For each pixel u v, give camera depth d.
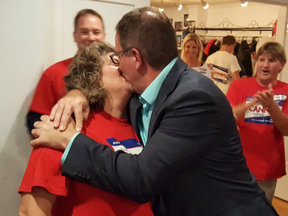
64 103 0.88
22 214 0.77
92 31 1.57
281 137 1.96
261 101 1.73
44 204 0.77
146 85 0.93
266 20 3.97
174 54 0.92
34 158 0.81
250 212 0.94
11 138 1.54
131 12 0.90
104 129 0.95
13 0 1.43
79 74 0.99
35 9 1.50
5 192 1.58
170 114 0.83
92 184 0.78
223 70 3.37
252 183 0.99
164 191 0.94
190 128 0.81
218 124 0.84
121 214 0.85
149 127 0.93
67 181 0.81
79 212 0.81
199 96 0.81
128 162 0.78
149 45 0.85
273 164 1.94
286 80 2.86
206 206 0.92
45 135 0.82
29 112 1.51
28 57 1.52
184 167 0.83
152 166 0.78
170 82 0.89
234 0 3.84
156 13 0.88
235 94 2.05
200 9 4.43
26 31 1.50
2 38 1.43
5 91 1.49
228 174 0.92
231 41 3.48
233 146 0.92
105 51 1.04
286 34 2.83
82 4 1.77
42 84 1.51
